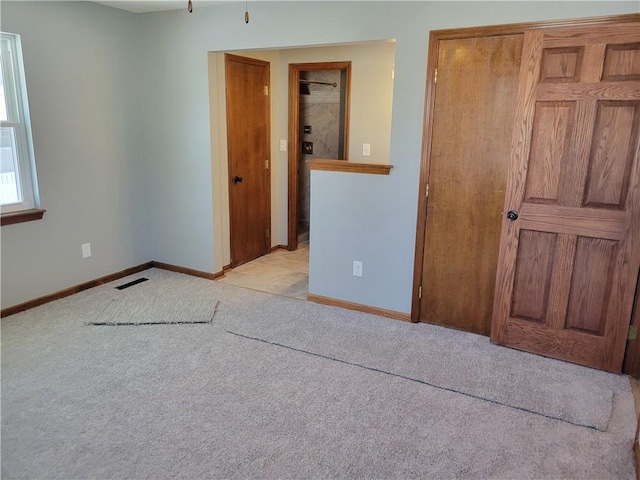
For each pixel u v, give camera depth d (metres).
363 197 3.44
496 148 2.97
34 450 2.07
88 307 3.60
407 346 3.08
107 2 3.71
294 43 3.47
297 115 5.05
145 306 3.63
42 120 3.47
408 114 3.16
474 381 2.68
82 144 3.79
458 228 3.18
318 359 2.90
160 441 2.14
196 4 3.69
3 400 2.41
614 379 2.72
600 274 2.73
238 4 3.63
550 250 2.84
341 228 3.58
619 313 2.71
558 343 2.91
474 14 2.86
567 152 2.69
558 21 2.65
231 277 4.40
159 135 4.28
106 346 3.01
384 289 3.52
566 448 2.14
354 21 3.22
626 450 2.13
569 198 2.73
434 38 2.99
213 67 3.97
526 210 2.85
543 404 2.47
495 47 2.85
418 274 3.36
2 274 3.35
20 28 3.24
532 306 2.96
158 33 4.06
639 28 2.41
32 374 2.66
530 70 2.68
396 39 3.11
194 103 4.03
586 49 2.54
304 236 6.03
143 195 4.45
